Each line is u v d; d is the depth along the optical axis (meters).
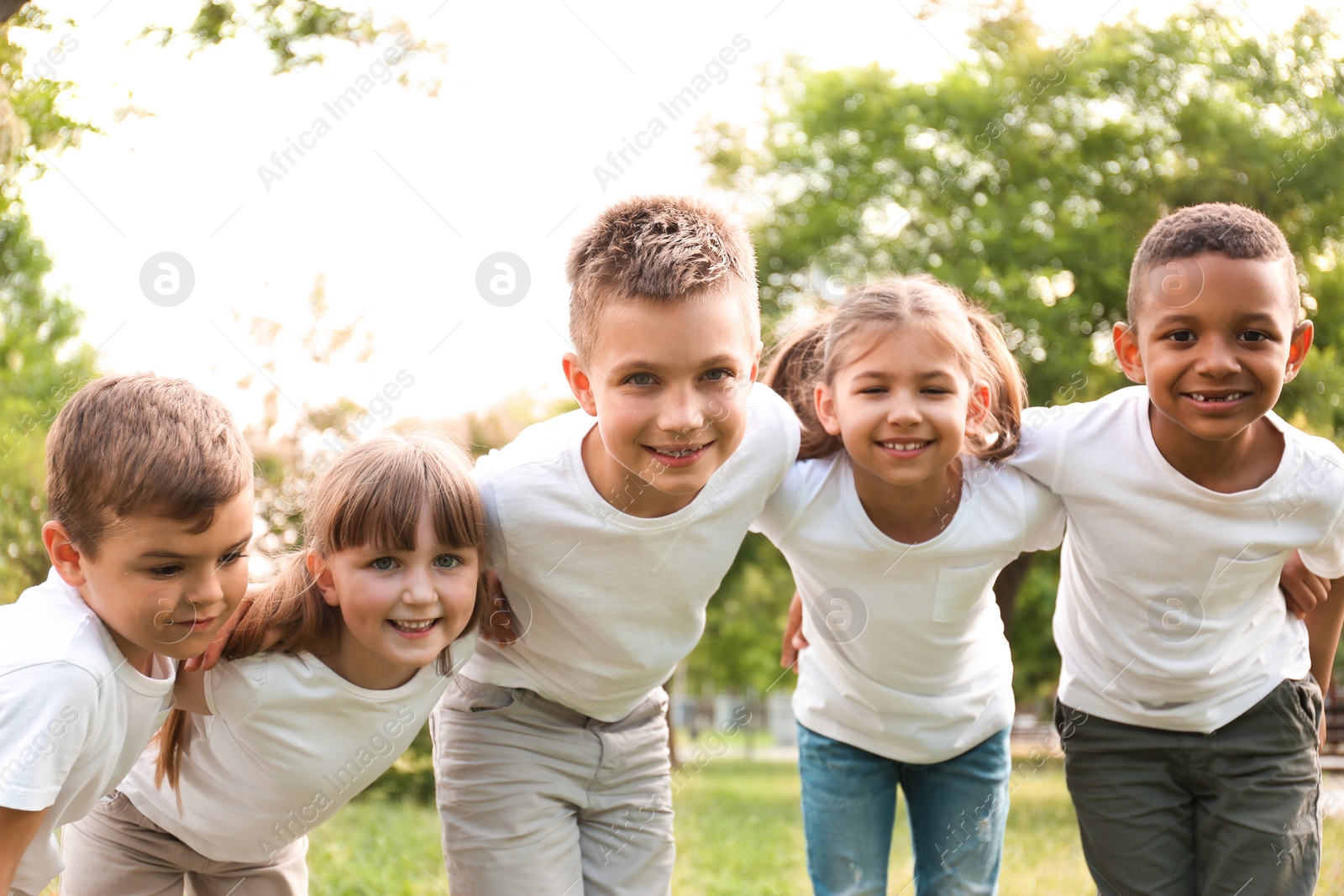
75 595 1.67
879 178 8.22
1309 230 7.51
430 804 5.07
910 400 1.92
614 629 1.97
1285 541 2.03
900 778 2.34
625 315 1.75
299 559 1.84
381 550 1.73
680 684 9.82
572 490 1.88
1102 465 2.05
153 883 1.97
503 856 1.98
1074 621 2.23
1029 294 7.15
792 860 3.96
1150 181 7.82
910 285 2.02
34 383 5.20
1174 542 2.05
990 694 2.23
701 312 1.75
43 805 1.54
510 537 1.89
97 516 1.60
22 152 3.89
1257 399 1.91
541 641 1.99
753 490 1.99
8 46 3.72
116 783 1.76
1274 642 2.16
